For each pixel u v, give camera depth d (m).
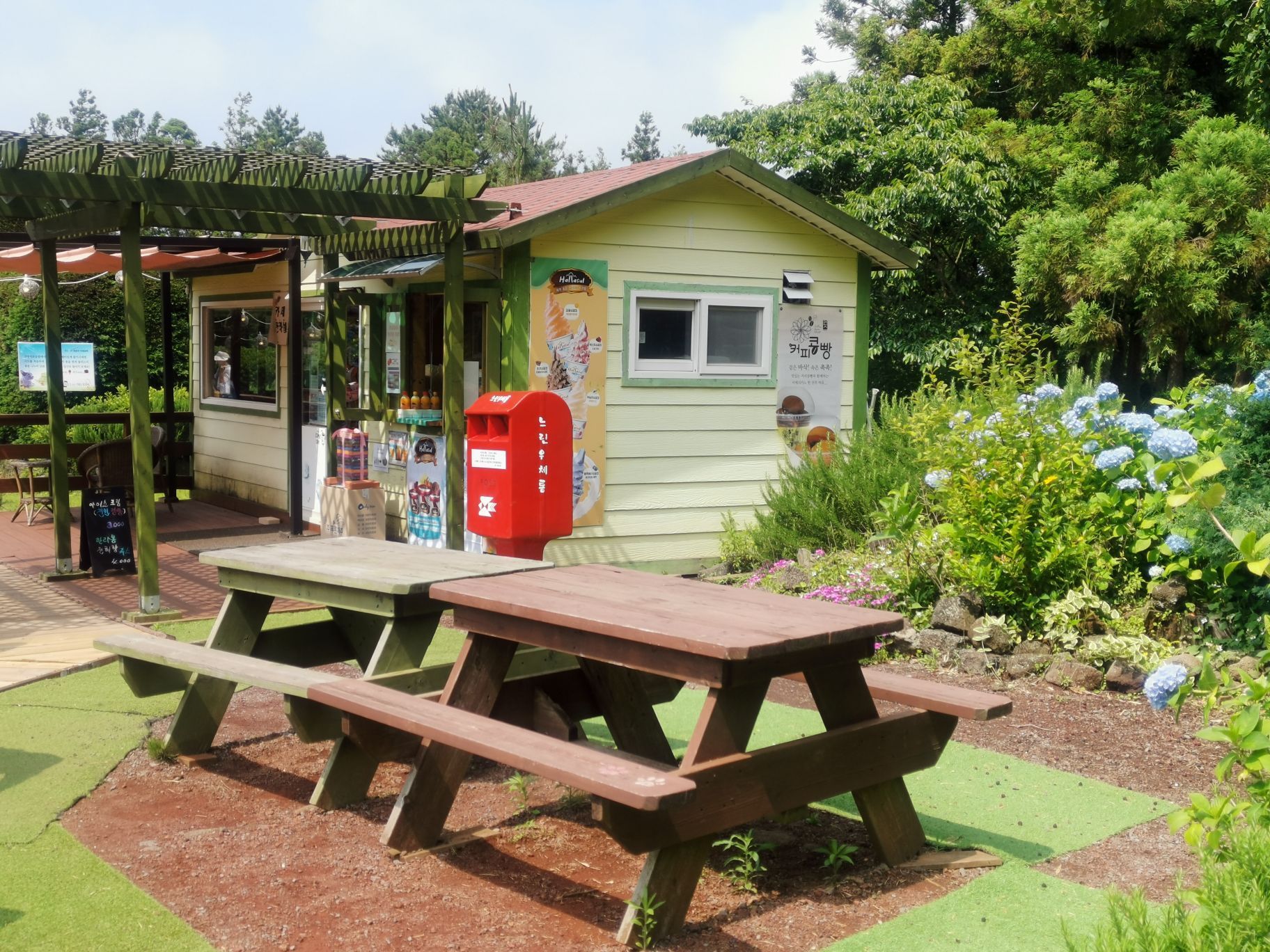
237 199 7.73
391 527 10.86
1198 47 22.83
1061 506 7.18
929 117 20.98
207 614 8.28
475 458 7.46
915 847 4.25
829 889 3.98
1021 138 22.22
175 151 7.45
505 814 4.70
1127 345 21.47
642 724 4.89
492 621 4.30
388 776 5.13
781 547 9.76
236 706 6.21
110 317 19.77
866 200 19.86
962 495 7.27
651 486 9.92
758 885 4.02
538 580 4.61
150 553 8.05
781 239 10.34
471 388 9.90
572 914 3.77
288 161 7.84
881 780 4.11
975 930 3.64
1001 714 4.03
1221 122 20.52
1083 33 23.39
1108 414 7.36
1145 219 18.67
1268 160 19.31
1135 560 7.29
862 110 21.20
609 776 3.25
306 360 12.22
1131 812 4.70
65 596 9.00
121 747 5.39
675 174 9.34
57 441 9.75
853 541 9.23
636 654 3.81
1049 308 20.84
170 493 13.82
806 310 10.55
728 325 10.22
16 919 3.64
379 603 4.73
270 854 4.22
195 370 15.09
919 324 20.66
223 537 11.75
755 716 3.78
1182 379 20.84
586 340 9.48
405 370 10.69
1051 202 21.64
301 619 8.08
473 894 3.91
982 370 9.91
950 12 28.94
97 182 7.29
